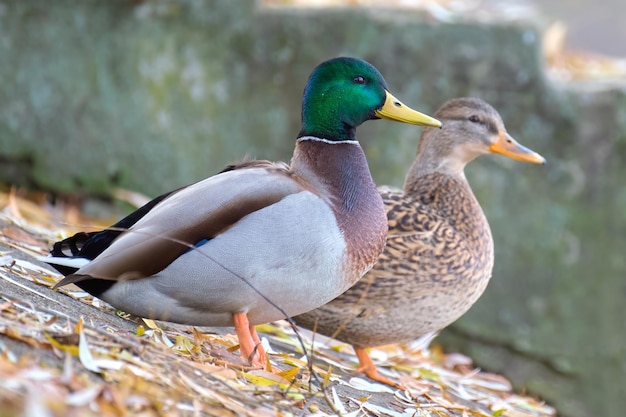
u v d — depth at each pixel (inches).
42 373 178.4
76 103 430.9
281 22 432.5
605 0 756.0
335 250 240.4
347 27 431.5
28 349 191.3
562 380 441.4
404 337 309.7
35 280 256.7
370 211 251.9
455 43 431.2
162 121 433.1
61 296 250.8
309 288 240.1
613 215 437.7
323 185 251.8
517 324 439.2
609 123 435.2
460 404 305.0
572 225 437.7
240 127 437.4
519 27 430.6
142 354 210.5
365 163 260.2
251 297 236.7
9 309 210.7
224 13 430.9
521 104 434.3
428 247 301.9
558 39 520.7
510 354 441.1
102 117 431.8
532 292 439.2
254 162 253.8
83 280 235.6
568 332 440.8
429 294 303.6
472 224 330.3
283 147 438.9
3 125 430.3
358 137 434.9
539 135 435.5
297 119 437.4
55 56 429.1
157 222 231.6
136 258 228.1
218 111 436.1
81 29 427.8
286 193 238.7
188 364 218.2
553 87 433.7
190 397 200.2
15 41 427.5
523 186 435.8
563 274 438.6
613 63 528.1
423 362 355.3
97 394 177.9
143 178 435.5
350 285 250.7
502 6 564.1
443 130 345.4
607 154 437.1
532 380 441.4
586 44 746.2
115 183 435.2
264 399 218.5
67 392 176.4
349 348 340.2
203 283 232.4
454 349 440.5
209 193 234.8
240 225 232.4
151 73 430.3
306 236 235.8
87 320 231.3
